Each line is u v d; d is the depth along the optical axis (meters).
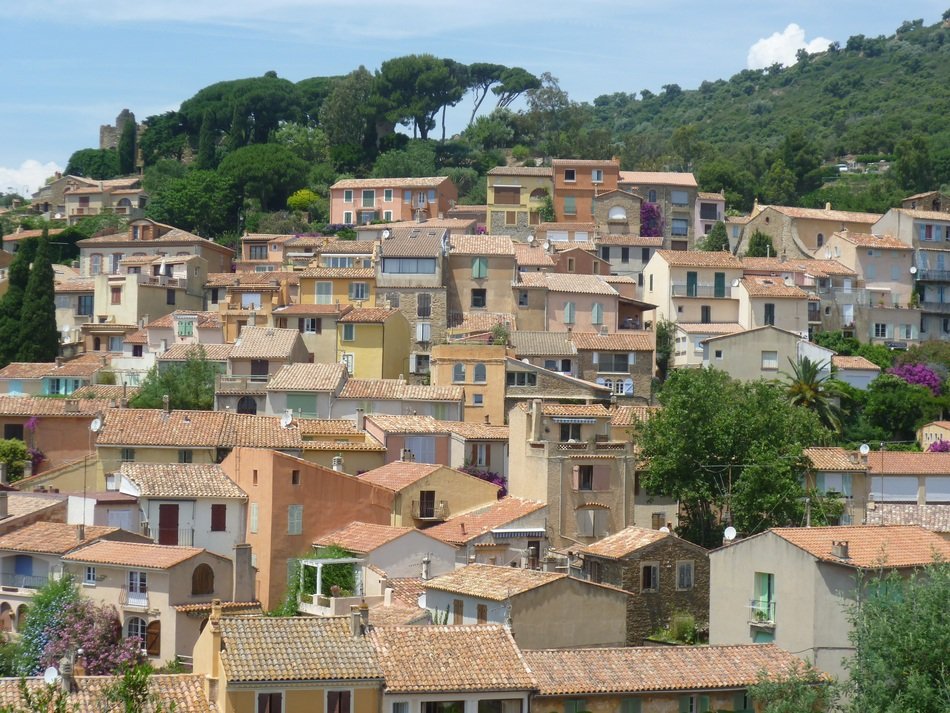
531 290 189.25
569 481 128.12
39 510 121.75
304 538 121.12
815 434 138.62
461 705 79.25
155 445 134.50
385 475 130.25
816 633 90.62
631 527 117.12
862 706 71.00
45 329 191.00
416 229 198.62
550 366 170.75
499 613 93.31
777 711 75.50
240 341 166.00
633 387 173.12
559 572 109.31
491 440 142.00
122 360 189.00
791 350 180.88
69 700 76.38
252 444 135.12
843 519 131.50
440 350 159.88
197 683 78.75
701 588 111.00
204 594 109.75
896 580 81.69
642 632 108.31
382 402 152.88
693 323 195.88
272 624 80.69
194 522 121.88
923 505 135.88
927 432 169.38
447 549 117.00
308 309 177.88
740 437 128.62
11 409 147.00
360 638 81.31
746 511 123.31
